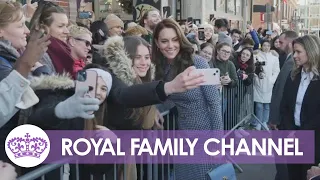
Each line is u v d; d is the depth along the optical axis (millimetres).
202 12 13867
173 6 13398
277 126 4449
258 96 7148
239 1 22312
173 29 3072
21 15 2334
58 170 2248
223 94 5453
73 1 8055
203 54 5281
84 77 1984
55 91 2178
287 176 4191
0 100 1903
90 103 1908
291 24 39000
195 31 6883
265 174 5043
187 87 2096
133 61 2832
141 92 2209
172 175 3490
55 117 1981
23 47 2375
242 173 5062
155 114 2969
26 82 1934
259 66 7035
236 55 6578
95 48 3406
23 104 1972
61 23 3018
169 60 3209
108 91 2393
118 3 11734
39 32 2000
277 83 4621
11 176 1933
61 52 2848
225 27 9258
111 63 2529
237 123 6090
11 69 2129
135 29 4504
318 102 3566
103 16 11484
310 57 3562
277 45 7793
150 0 10102
